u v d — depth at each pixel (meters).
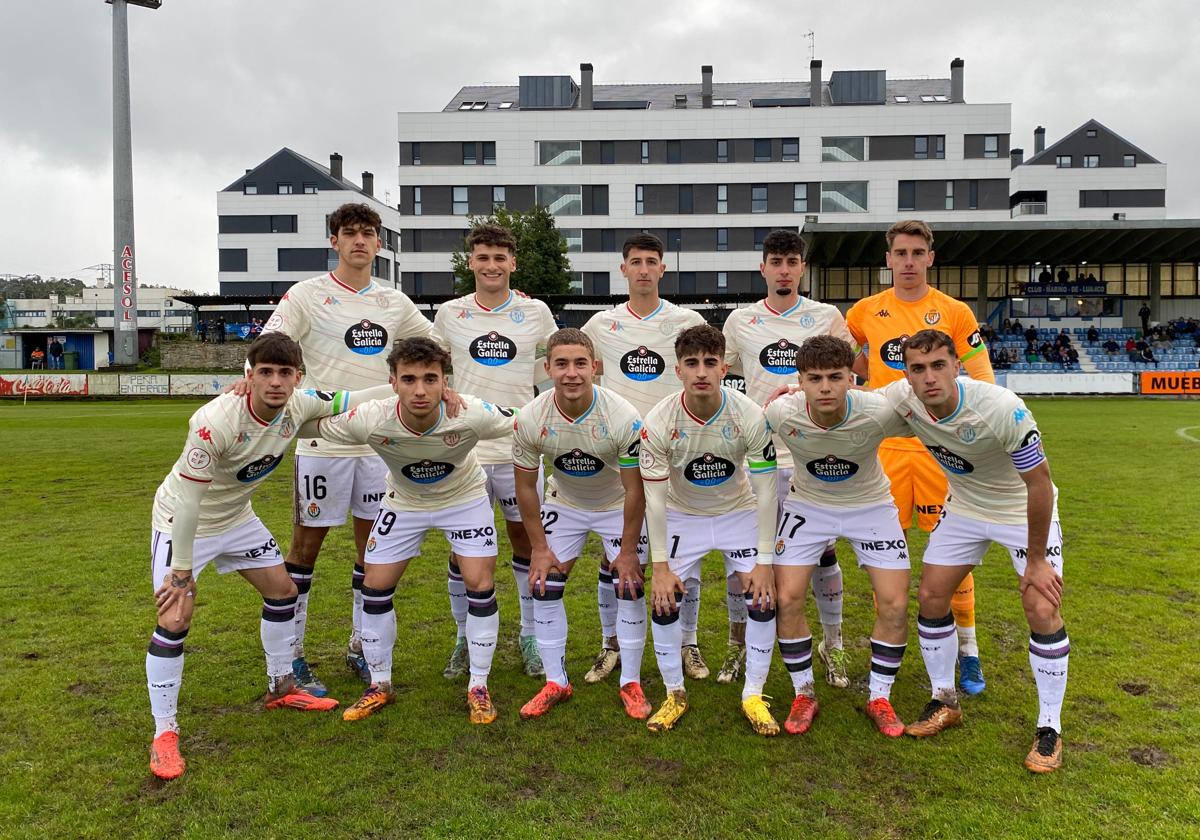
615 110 39.56
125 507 8.34
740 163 39.22
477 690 3.57
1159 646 4.13
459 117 39.66
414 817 2.69
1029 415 3.05
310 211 48.09
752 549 3.65
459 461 3.63
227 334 38.81
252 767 3.06
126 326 34.91
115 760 3.11
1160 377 26.08
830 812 2.71
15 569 5.86
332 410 3.59
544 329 4.68
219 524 3.45
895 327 4.29
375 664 3.60
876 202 38.69
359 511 4.18
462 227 40.00
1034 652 3.09
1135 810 2.66
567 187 39.84
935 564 3.42
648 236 4.35
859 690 3.83
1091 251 30.00
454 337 4.51
